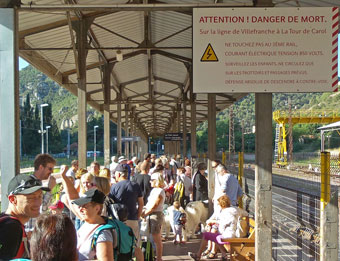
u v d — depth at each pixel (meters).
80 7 5.14
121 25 12.80
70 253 2.13
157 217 6.23
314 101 88.38
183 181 10.41
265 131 4.97
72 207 4.13
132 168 10.88
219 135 86.12
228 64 4.76
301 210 5.13
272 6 4.85
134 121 38.59
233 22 4.77
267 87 4.75
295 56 4.75
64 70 15.31
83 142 10.73
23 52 10.97
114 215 4.56
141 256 4.62
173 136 25.38
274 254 6.05
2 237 2.52
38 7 5.15
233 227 6.03
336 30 4.75
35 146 87.31
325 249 4.26
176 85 23.83
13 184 2.71
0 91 5.10
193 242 8.20
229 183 6.99
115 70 19.14
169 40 14.77
